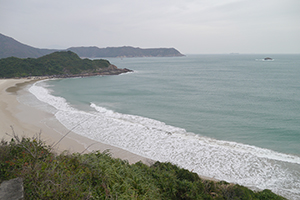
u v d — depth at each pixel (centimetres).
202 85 5253
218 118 2523
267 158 1499
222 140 1855
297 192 1146
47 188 414
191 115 2658
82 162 602
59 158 582
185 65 13762
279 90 4391
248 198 867
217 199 809
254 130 2112
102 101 3472
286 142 1819
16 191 388
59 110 2717
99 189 511
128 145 1702
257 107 3030
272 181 1242
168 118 2528
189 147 1669
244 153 1574
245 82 5691
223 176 1295
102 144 1712
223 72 8669
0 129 1909
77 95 3978
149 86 5175
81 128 2058
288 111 2802
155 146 1686
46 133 1902
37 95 3822
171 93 4200
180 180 945
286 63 14212
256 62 15975
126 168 752
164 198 725
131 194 564
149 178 816
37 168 458
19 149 538
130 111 2852
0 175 443
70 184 455
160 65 14025
